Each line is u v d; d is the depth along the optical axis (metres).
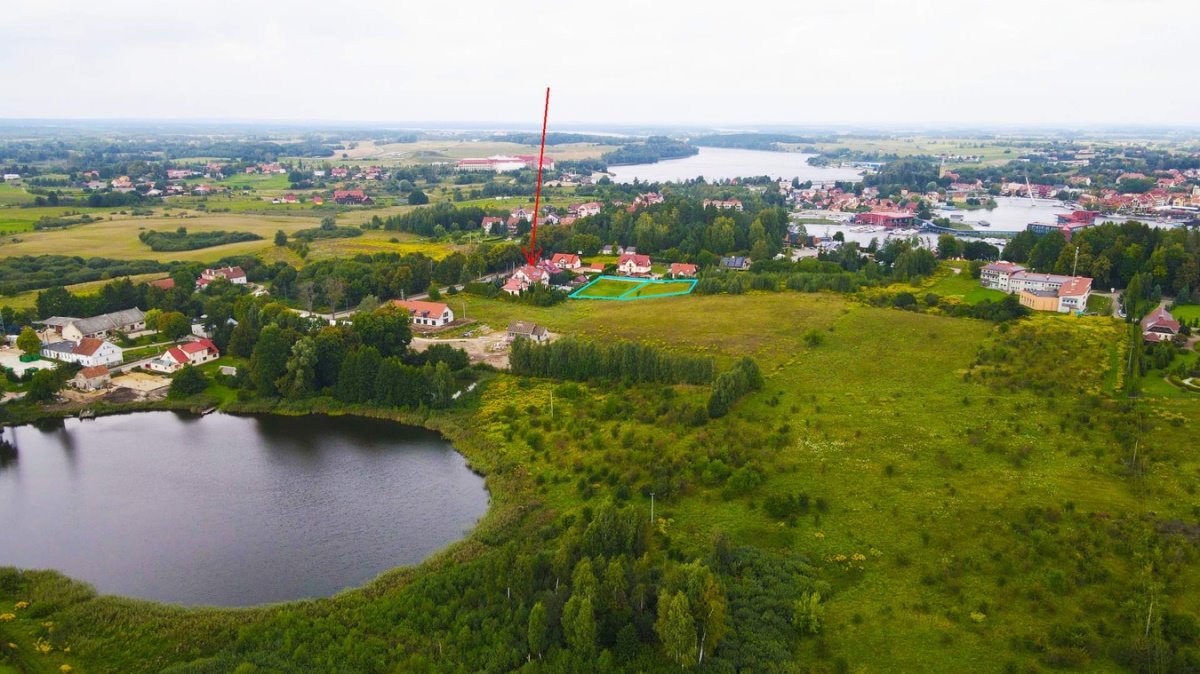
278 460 117.06
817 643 69.38
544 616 68.94
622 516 81.50
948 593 75.81
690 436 114.69
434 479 110.06
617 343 154.12
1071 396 124.12
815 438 111.81
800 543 85.56
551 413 127.38
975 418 117.06
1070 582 75.62
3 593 80.12
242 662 67.94
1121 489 93.75
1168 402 119.62
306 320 163.75
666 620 67.19
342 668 67.12
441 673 66.50
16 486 108.75
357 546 91.94
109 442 124.62
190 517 99.38
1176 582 74.81
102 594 81.25
